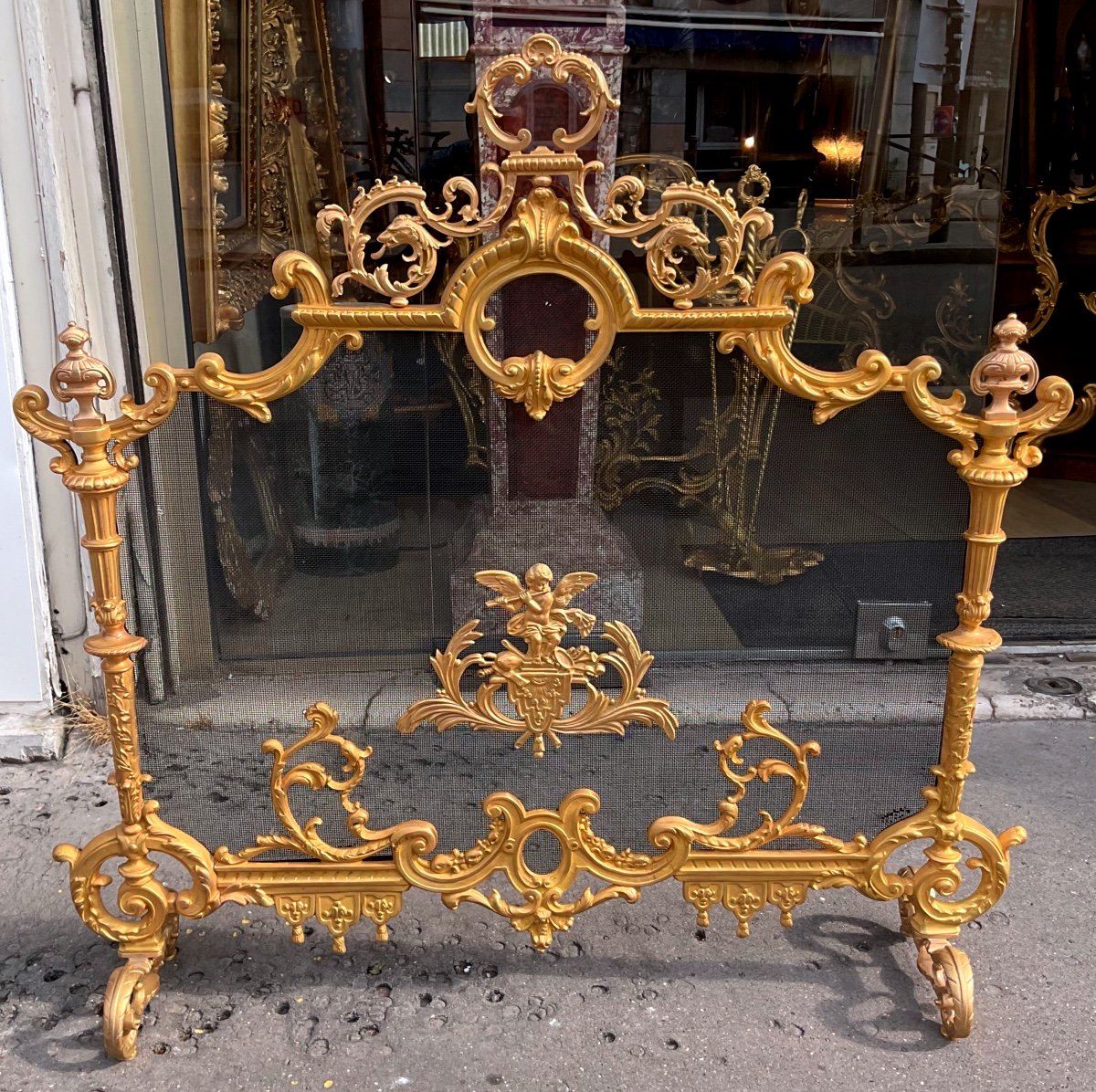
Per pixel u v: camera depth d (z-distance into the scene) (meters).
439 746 1.73
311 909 1.75
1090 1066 1.61
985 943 1.90
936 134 2.78
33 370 2.49
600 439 1.63
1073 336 4.61
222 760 1.72
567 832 1.72
